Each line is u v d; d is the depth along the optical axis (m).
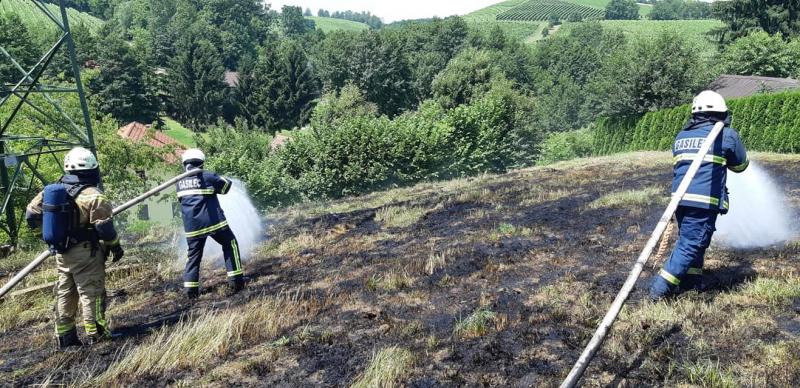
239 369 3.92
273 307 5.01
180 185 5.61
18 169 10.26
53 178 17.80
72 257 4.32
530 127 34.59
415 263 6.02
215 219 5.63
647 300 4.33
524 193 9.86
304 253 7.15
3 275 7.09
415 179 21.16
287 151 21.55
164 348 4.19
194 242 5.61
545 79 83.88
